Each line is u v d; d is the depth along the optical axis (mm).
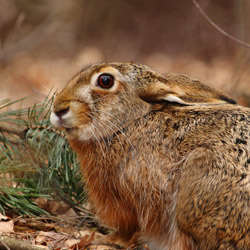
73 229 9680
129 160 8531
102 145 8727
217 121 8227
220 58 26297
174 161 8211
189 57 27203
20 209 9688
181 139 8266
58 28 28469
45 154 10375
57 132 10367
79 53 26672
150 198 8367
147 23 30750
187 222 7715
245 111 8344
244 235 7223
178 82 9031
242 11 20859
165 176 8219
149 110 8703
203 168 7703
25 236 8844
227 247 7344
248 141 7742
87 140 8852
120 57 26859
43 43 27078
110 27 30219
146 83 8750
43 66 24141
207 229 7473
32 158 10367
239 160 7566
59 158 10195
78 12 29906
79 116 8586
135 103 8711
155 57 27625
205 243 7531
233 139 7859
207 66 24891
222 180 7488
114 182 8719
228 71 23750
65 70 23781
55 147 10289
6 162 10289
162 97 8641
